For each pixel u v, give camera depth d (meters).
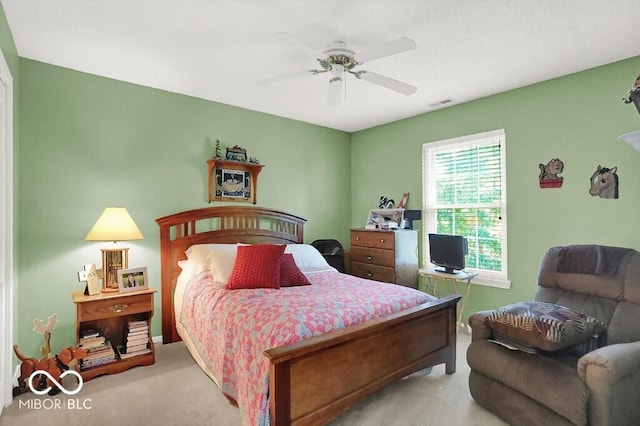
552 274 2.38
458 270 3.59
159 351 3.07
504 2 1.93
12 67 2.35
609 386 1.56
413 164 4.22
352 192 4.98
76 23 2.18
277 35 1.89
